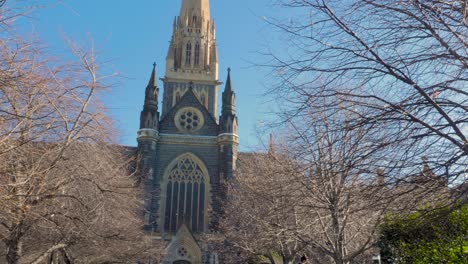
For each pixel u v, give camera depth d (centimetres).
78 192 2017
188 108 6838
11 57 1364
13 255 1817
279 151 2572
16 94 1378
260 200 2967
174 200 6419
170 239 6147
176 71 8456
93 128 1828
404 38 992
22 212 1641
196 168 6575
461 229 1756
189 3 9019
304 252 2905
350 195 1446
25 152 1546
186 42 8700
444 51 977
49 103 1584
